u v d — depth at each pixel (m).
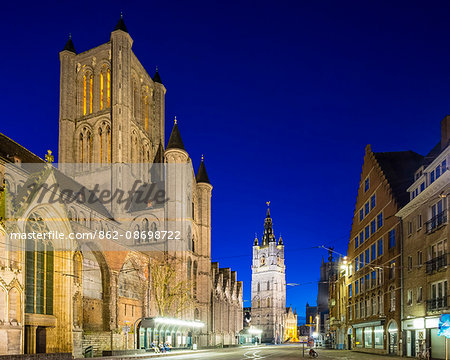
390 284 47.28
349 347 68.50
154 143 96.69
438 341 35.88
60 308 40.44
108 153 83.06
